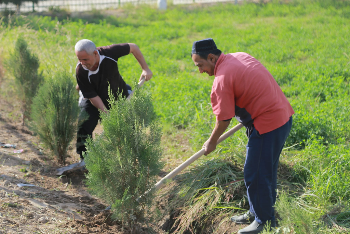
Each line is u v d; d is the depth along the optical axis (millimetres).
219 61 3109
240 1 22719
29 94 6164
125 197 3086
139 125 3090
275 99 2990
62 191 4055
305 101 6617
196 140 5363
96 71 4117
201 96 7359
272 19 18031
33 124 4805
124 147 2992
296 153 4484
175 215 3812
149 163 3049
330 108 6113
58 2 24109
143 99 3127
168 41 14734
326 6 18688
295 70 9055
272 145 3023
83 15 21469
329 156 4234
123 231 3266
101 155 3047
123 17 21438
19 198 3561
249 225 3223
